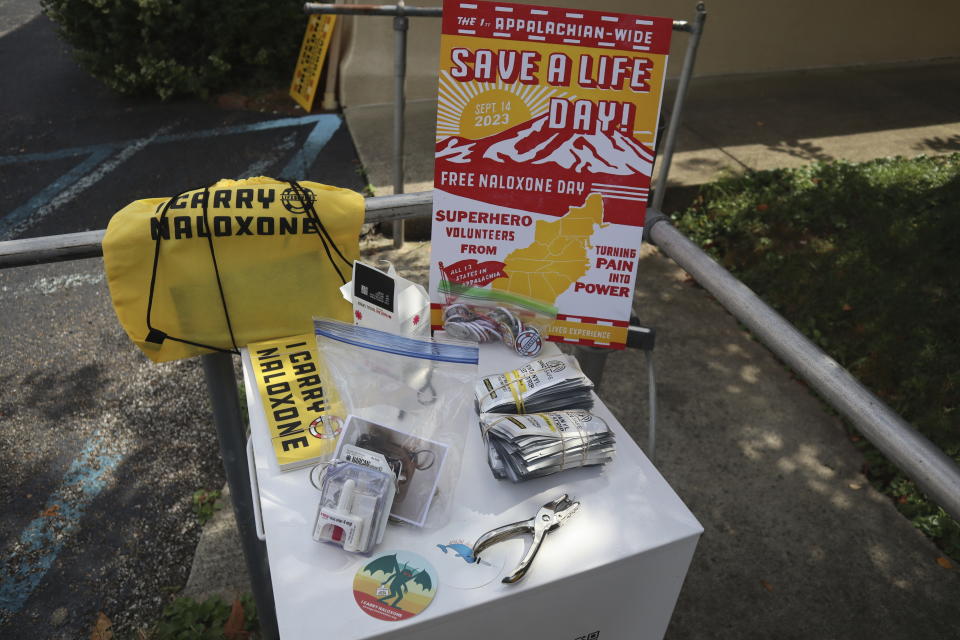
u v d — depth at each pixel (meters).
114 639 2.40
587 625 1.35
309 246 1.55
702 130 5.98
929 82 7.25
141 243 1.46
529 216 1.60
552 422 1.38
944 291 4.10
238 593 2.51
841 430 3.32
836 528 2.85
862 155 5.66
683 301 4.17
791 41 7.26
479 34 1.46
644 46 1.46
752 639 2.44
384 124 5.95
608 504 1.34
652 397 1.69
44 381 3.45
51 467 3.01
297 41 6.77
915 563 2.72
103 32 6.09
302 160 5.45
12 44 7.64
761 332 1.44
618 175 1.56
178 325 1.55
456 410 1.35
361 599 1.15
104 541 2.71
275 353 1.58
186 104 6.39
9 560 2.64
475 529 1.28
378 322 1.47
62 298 4.02
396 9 3.44
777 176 5.20
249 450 1.42
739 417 3.36
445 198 1.59
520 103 1.51
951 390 3.47
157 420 3.25
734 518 2.87
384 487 1.21
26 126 5.95
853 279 4.18
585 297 1.67
